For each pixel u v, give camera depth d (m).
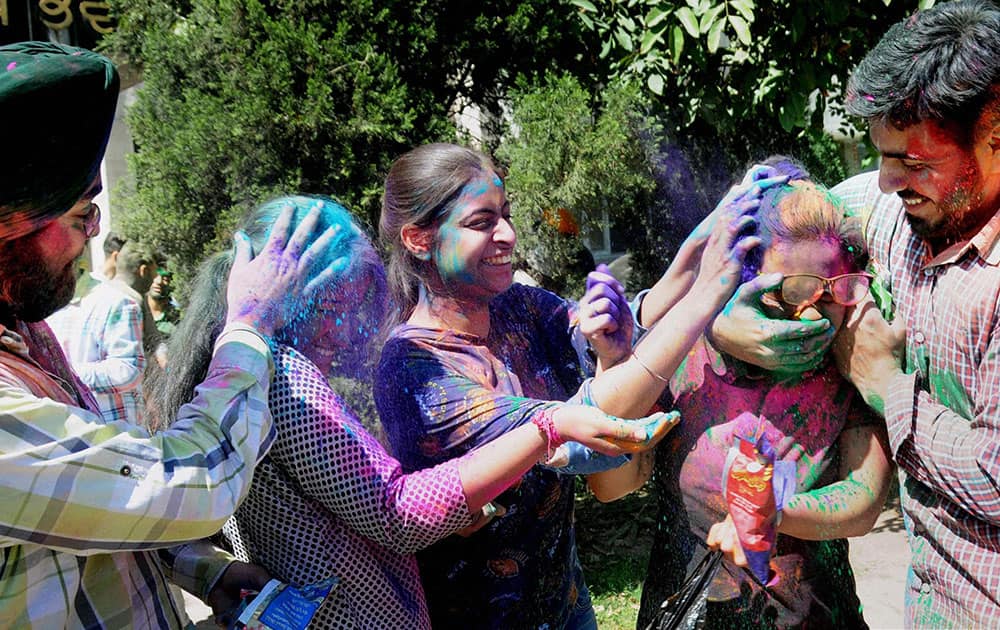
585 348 1.93
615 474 1.85
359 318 1.73
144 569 1.44
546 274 4.29
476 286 1.78
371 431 1.97
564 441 1.52
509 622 1.82
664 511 1.91
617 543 4.73
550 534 1.85
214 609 1.67
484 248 1.76
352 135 4.17
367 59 4.18
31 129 1.16
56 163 1.20
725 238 1.56
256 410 1.44
